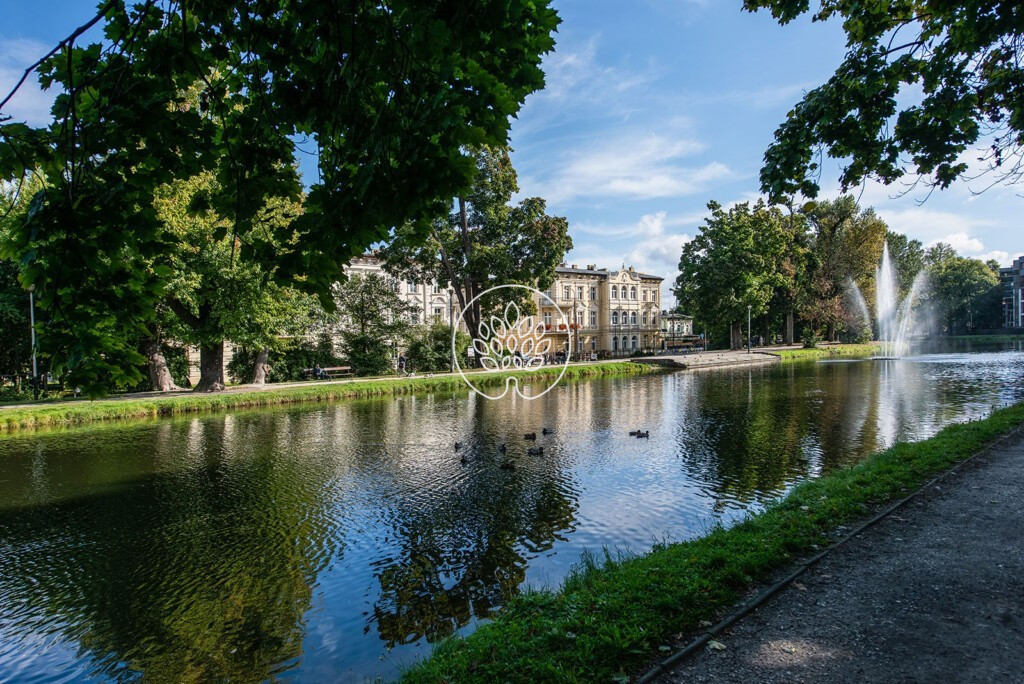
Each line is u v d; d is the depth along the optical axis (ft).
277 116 10.89
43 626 22.81
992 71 25.43
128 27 10.52
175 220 76.54
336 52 10.00
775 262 201.16
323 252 10.86
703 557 19.29
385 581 26.25
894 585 16.87
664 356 185.88
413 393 104.78
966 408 67.36
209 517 34.96
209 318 90.74
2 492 40.45
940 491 25.91
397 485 41.42
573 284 222.28
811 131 25.36
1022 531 20.75
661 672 12.85
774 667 12.91
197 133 11.15
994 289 350.43
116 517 35.04
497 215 132.26
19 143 10.23
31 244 10.14
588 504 35.94
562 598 17.72
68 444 57.62
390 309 134.82
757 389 98.84
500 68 11.14
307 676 19.22
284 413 80.33
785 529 21.74
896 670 12.69
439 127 8.52
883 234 211.82
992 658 13.05
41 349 10.97
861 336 241.76
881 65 23.71
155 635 22.04
